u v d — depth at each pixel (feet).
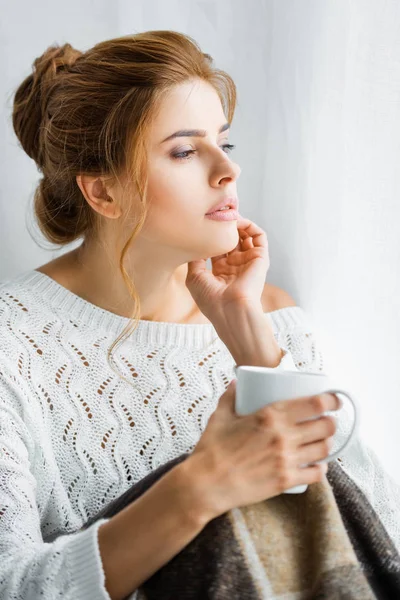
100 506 4.31
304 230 5.14
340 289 4.87
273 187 5.41
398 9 4.33
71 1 5.42
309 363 4.89
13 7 5.41
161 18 5.34
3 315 4.46
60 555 3.19
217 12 5.39
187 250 4.26
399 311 4.48
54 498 4.21
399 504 4.37
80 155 4.30
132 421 4.40
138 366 4.53
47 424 4.27
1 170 5.59
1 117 5.52
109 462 4.32
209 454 3.07
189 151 4.16
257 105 5.49
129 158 4.14
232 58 5.45
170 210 4.16
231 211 4.22
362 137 4.59
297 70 5.06
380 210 4.53
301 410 3.04
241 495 3.02
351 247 4.76
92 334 4.57
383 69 4.43
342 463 4.44
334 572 3.02
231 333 4.03
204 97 4.21
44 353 4.41
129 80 4.14
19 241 5.70
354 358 4.82
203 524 3.02
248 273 4.33
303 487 3.19
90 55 4.36
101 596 3.09
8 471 3.83
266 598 3.05
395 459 4.61
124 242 4.40
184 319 4.82
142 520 3.07
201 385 4.57
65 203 4.66
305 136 5.07
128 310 4.66
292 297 5.36
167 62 4.13
